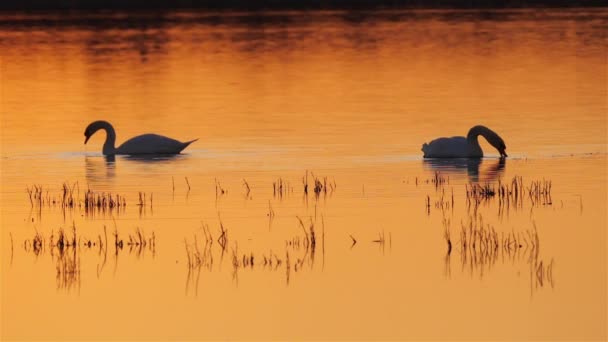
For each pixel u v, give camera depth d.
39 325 26.61
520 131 53.69
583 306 27.41
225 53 99.69
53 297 28.47
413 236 33.69
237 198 39.12
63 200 38.94
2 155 49.12
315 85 74.75
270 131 54.62
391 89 71.81
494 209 37.09
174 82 77.75
